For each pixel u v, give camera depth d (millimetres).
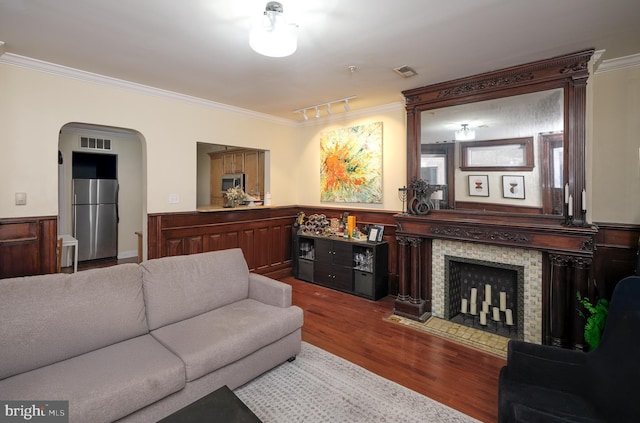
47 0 1936
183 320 2357
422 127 3570
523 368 1741
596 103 2943
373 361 2621
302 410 2014
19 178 2846
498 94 3064
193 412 1362
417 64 2922
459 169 3312
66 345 1814
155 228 3723
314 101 4168
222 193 6379
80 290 1947
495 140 3086
